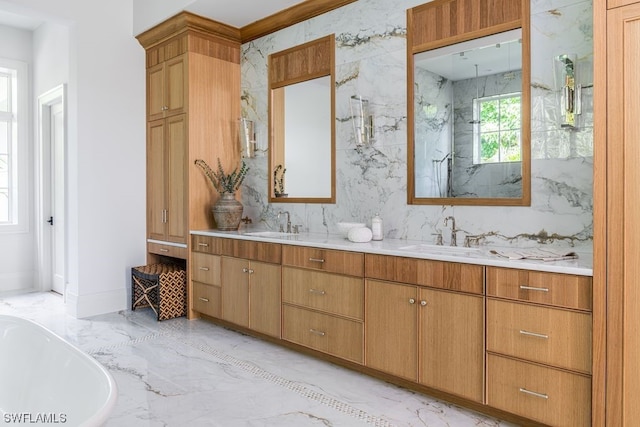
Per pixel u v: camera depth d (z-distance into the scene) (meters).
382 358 2.73
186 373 2.97
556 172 2.59
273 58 4.19
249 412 2.44
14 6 3.83
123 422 2.32
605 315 1.91
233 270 3.74
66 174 4.52
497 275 2.23
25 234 5.42
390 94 3.32
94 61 4.30
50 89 5.02
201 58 4.23
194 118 4.19
